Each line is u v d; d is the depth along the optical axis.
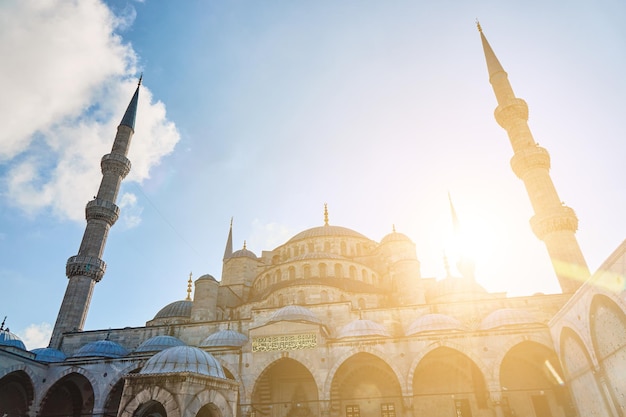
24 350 36.81
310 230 64.75
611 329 22.48
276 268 51.19
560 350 30.52
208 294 47.31
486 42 63.00
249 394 31.97
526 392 34.00
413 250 57.19
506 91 56.50
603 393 24.69
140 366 35.31
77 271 49.84
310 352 33.09
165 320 53.53
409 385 31.23
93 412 33.78
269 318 42.19
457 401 34.50
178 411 15.06
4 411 35.50
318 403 31.95
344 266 50.22
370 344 33.06
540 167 49.00
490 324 34.53
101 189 56.44
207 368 17.70
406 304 46.47
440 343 32.28
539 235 46.25
